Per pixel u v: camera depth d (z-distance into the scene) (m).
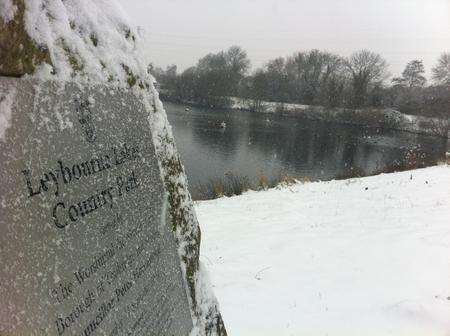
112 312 1.39
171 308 1.91
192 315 2.22
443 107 56.88
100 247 1.36
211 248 6.89
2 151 0.99
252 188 14.55
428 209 8.66
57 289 1.13
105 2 1.87
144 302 1.63
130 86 1.83
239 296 4.89
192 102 72.44
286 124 52.12
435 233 6.79
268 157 29.95
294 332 3.97
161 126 2.16
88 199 1.32
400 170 18.42
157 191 1.89
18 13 1.14
